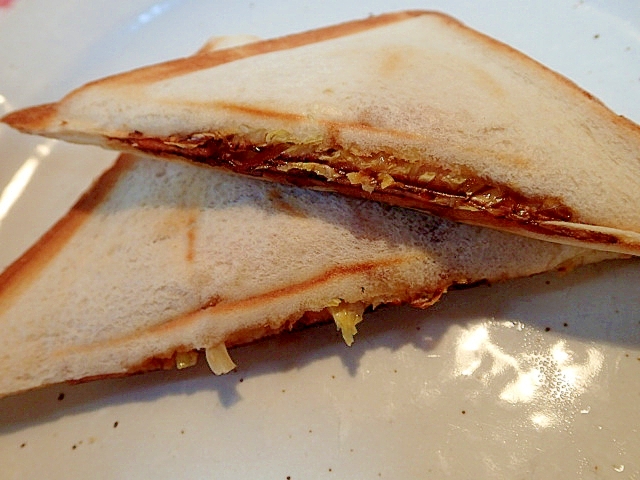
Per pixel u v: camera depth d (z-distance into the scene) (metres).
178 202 0.14
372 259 0.12
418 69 0.13
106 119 0.13
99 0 0.18
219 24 0.19
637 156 0.12
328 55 0.14
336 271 0.12
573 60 0.16
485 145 0.12
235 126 0.12
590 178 0.12
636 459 0.11
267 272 0.12
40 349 0.12
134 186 0.15
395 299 0.13
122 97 0.13
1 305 0.13
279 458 0.12
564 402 0.12
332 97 0.13
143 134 0.13
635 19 0.16
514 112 0.12
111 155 0.16
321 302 0.12
